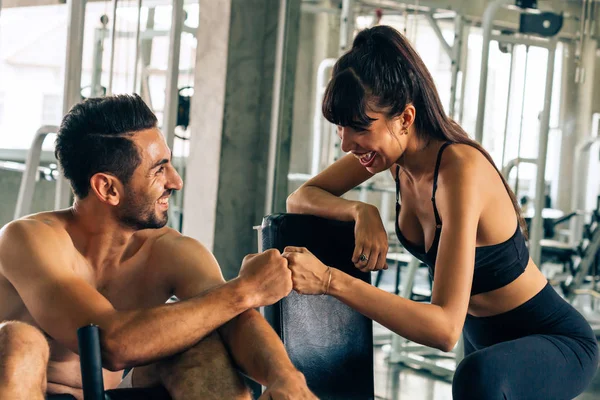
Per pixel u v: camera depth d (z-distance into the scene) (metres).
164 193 1.54
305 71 5.67
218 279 1.61
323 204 1.83
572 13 4.69
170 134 4.40
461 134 1.68
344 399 1.71
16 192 6.41
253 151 4.66
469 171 1.59
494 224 1.65
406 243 1.82
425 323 1.50
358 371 1.74
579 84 4.77
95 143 1.47
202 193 4.63
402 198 1.81
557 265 5.23
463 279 1.53
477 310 1.80
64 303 1.38
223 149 4.55
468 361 1.57
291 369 1.36
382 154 1.61
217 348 1.40
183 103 4.73
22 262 1.43
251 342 1.41
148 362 1.36
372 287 1.53
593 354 1.77
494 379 1.54
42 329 1.48
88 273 1.56
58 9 7.19
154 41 7.21
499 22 4.70
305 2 5.23
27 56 9.49
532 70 4.60
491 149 4.96
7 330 1.20
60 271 1.42
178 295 1.63
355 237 1.71
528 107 4.64
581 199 4.90
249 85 4.61
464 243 1.54
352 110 1.55
